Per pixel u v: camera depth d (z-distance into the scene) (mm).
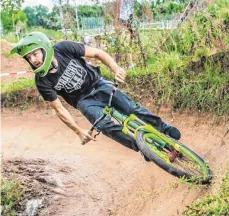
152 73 7391
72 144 7184
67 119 4688
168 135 4715
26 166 6570
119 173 5902
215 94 5941
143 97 7160
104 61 4746
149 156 4164
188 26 7684
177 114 6383
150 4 9555
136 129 4402
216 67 6426
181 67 6914
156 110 6762
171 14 9336
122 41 8711
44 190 5785
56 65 4520
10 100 9297
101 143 6945
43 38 4398
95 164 6320
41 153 7062
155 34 8500
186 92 6355
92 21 10930
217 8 7320
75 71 4609
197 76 6488
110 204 5301
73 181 5980
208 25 7145
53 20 11516
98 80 4742
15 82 10031
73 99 4770
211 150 5270
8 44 15539
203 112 6000
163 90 6797
